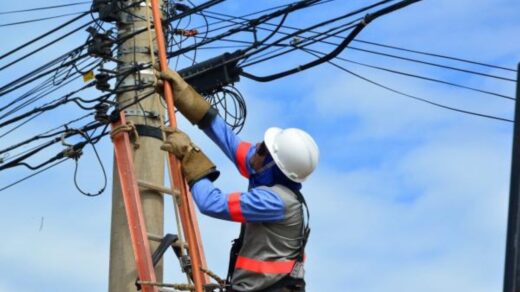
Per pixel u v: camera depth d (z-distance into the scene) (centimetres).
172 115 755
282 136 729
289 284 699
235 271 709
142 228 910
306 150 722
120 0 1058
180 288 845
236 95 1044
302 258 710
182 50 1061
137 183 948
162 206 973
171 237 916
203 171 718
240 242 718
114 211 981
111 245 975
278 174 725
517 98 527
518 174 513
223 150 774
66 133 1073
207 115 778
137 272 952
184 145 726
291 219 700
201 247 888
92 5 1074
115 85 1023
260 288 698
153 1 802
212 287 795
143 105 1000
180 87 775
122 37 1054
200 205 702
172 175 764
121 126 973
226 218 697
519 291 497
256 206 691
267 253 700
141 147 984
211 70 1032
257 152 736
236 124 1044
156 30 794
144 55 1045
